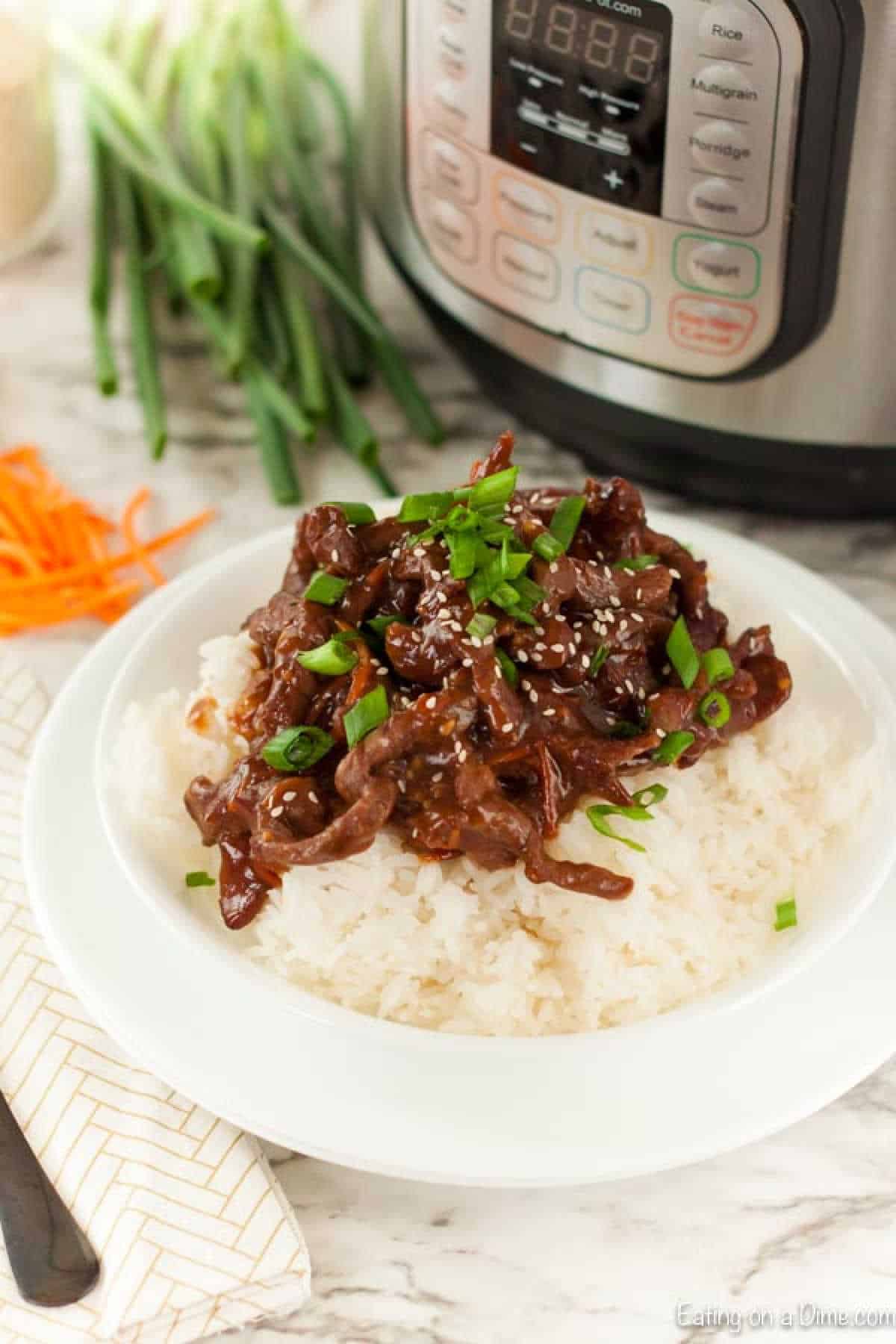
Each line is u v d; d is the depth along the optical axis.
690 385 1.12
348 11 1.47
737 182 1.06
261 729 0.99
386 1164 0.92
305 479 1.22
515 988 0.97
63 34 1.31
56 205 1.35
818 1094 0.94
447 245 1.16
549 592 0.98
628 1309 0.94
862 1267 0.95
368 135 1.22
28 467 1.21
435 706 0.96
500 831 0.96
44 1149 0.96
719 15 1.03
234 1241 0.93
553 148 1.09
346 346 1.26
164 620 1.05
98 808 1.01
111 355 1.24
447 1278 0.95
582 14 1.05
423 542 0.99
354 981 0.98
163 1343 0.93
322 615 1.00
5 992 1.00
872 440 1.12
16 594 1.15
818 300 1.08
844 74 1.03
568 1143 0.92
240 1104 0.93
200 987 0.96
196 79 1.29
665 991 0.98
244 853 0.99
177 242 1.25
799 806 1.02
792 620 1.06
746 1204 0.96
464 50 1.10
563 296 1.13
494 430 1.25
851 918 0.96
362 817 0.96
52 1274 0.93
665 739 0.99
